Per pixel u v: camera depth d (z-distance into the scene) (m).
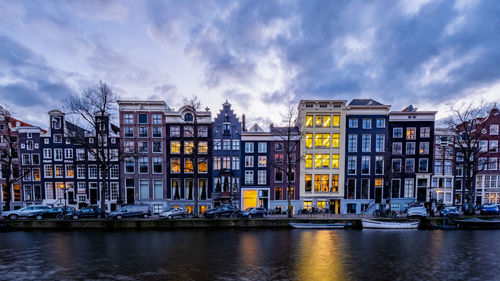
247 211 26.98
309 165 33.25
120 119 32.38
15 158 33.53
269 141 33.22
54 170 32.50
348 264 14.39
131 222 23.48
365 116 32.94
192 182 33.19
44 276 12.77
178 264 14.38
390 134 32.75
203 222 23.92
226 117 33.41
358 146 32.91
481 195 33.22
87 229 23.30
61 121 32.62
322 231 22.75
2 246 18.05
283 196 33.16
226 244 18.44
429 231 22.72
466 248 17.42
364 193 32.88
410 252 16.56
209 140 32.84
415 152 32.41
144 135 32.84
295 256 15.74
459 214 25.80
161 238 20.22
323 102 32.75
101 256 15.77
